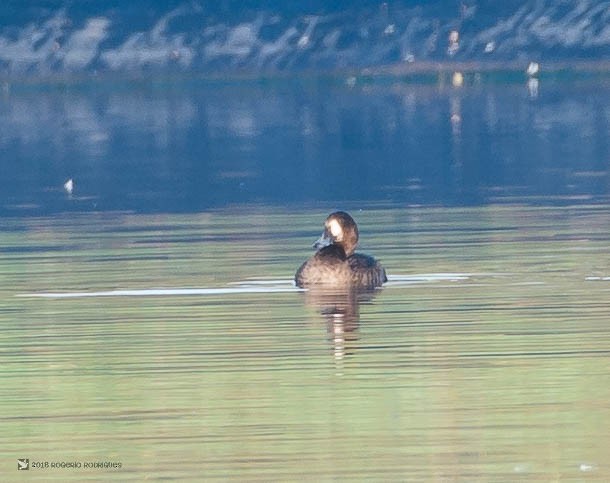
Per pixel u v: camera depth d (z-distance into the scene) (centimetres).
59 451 1252
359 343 1608
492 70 7344
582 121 5134
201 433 1289
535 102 6116
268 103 6462
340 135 4888
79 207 3073
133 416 1343
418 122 5338
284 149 4441
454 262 2156
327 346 1594
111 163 4131
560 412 1322
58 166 4078
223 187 3416
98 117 5944
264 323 1722
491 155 4069
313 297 1883
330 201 3080
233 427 1303
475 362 1509
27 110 6359
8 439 1286
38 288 2005
